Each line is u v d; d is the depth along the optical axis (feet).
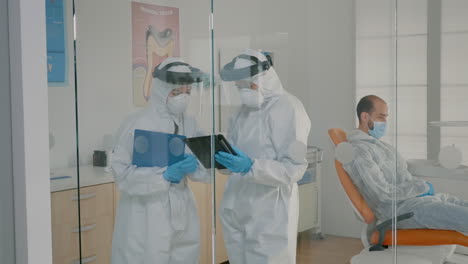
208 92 5.05
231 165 5.12
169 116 4.99
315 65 5.32
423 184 5.68
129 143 4.94
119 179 4.94
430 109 5.68
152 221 4.99
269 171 5.20
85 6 4.85
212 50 5.04
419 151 5.66
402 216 5.63
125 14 4.90
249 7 5.12
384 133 5.55
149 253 4.99
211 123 5.07
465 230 5.69
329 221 5.43
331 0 5.33
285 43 5.23
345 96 5.41
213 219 5.12
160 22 4.94
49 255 4.72
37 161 4.64
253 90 5.14
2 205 4.60
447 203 5.71
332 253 5.44
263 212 5.22
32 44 4.57
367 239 5.54
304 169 5.31
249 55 5.14
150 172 4.98
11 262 4.68
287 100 5.24
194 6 4.99
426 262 5.69
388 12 5.48
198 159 5.06
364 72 5.46
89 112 4.88
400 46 5.55
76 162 4.87
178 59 4.98
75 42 4.84
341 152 5.42
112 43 4.90
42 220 4.67
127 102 4.93
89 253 4.93
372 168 5.51
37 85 4.61
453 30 5.70
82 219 4.90
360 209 5.49
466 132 5.68
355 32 5.41
